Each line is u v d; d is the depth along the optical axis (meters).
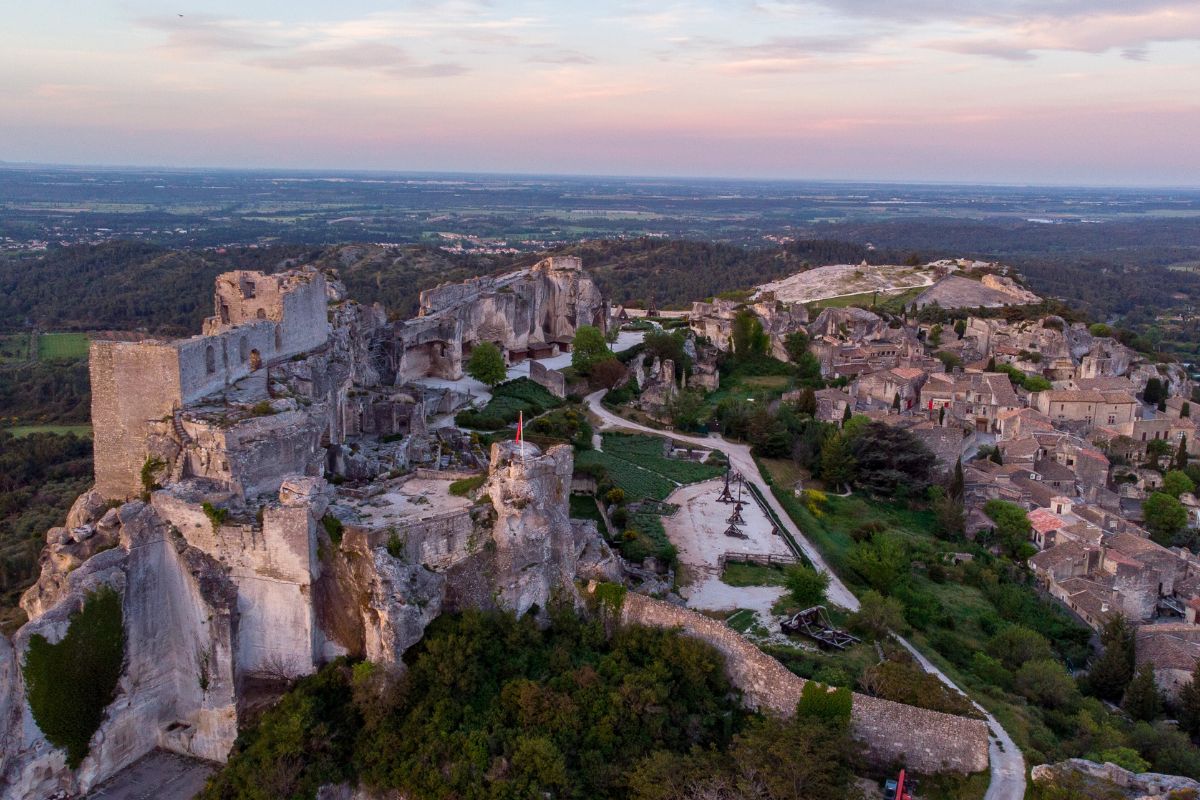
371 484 64.75
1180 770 57.12
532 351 136.75
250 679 55.03
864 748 52.59
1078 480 118.25
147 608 53.78
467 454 80.56
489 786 48.72
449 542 57.38
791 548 77.62
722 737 53.84
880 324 176.38
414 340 112.56
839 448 102.38
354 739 51.62
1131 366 166.88
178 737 55.16
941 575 86.25
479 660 54.38
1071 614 87.88
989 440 131.62
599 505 82.25
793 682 54.47
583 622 59.91
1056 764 50.97
